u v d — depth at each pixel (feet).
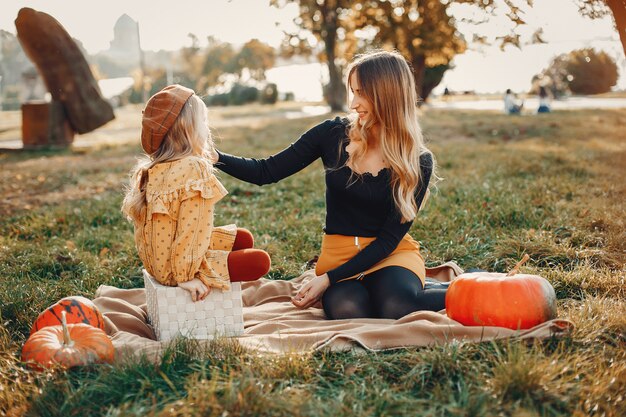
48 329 10.04
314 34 78.48
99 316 11.14
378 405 8.28
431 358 9.34
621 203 20.24
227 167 12.28
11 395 8.95
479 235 17.58
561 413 8.20
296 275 15.69
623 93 127.54
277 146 43.55
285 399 8.31
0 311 12.34
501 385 8.55
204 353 9.93
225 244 11.58
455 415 8.02
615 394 8.56
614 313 11.09
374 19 64.95
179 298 10.82
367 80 11.35
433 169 12.23
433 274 14.21
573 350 9.88
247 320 12.41
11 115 101.76
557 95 117.91
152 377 9.29
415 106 11.70
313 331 10.97
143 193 10.89
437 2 58.75
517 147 39.09
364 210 11.93
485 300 10.47
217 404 8.11
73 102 50.34
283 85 179.52
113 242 18.26
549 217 18.80
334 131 12.33
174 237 10.66
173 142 10.81
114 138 60.34
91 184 30.30
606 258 15.07
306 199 23.86
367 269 11.78
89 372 9.46
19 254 17.22
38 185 30.66
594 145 40.29
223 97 152.56
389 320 11.32
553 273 13.75
